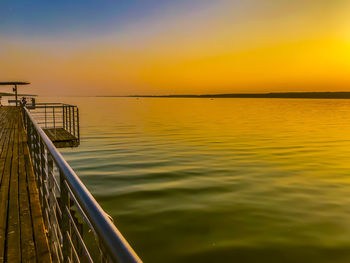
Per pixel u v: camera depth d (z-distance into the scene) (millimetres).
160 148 19922
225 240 6457
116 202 8836
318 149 20172
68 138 13203
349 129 35562
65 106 16562
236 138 25922
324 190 10312
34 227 3070
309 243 6348
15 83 28062
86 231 5504
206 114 70125
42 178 3449
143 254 5887
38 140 4102
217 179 11633
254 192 9945
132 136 26797
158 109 99312
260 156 17062
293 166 14359
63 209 1802
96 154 17484
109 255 800
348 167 14156
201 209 8281
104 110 86938
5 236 2871
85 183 10961
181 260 5688
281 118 56531
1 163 5930
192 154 17562
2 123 13656
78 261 1656
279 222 7434
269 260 5691
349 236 6672
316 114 72625
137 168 13594
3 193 4109
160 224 7250
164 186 10539
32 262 2436
